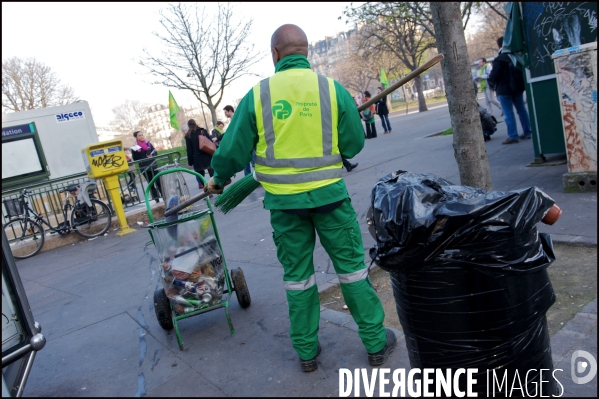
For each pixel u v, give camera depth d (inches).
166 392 123.2
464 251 82.1
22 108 1278.3
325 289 166.4
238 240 259.9
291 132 112.4
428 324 88.4
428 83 3270.2
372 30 1074.7
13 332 108.5
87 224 363.3
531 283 85.0
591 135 212.1
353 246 118.5
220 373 128.3
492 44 2032.5
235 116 115.5
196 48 776.3
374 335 119.7
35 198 395.9
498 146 373.4
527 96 277.1
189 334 153.7
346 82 2420.0
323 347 132.6
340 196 115.0
